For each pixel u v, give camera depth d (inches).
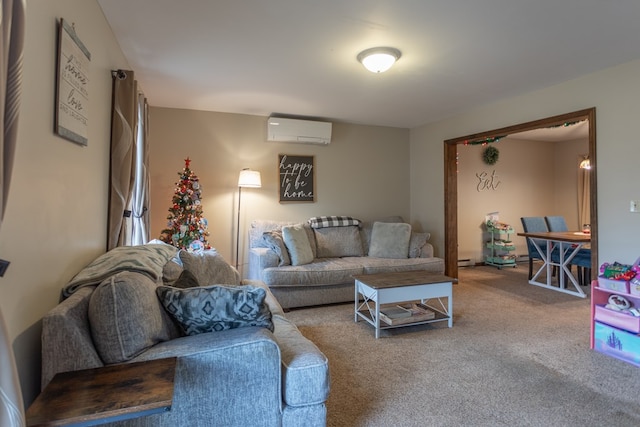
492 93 147.9
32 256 48.3
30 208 47.6
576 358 98.5
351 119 193.9
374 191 210.1
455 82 133.7
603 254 123.3
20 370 45.1
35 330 49.0
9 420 31.8
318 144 194.9
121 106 91.7
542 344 108.3
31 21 47.4
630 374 89.3
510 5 81.0
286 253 153.6
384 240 179.0
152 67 117.6
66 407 36.1
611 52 108.2
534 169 258.8
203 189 173.3
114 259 69.8
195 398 50.4
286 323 79.4
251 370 52.9
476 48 104.1
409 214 219.6
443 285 123.3
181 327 60.1
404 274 132.3
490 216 245.4
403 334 117.3
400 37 96.7
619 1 79.6
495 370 91.6
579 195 248.5
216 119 174.7
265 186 184.4
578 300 155.9
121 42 99.0
